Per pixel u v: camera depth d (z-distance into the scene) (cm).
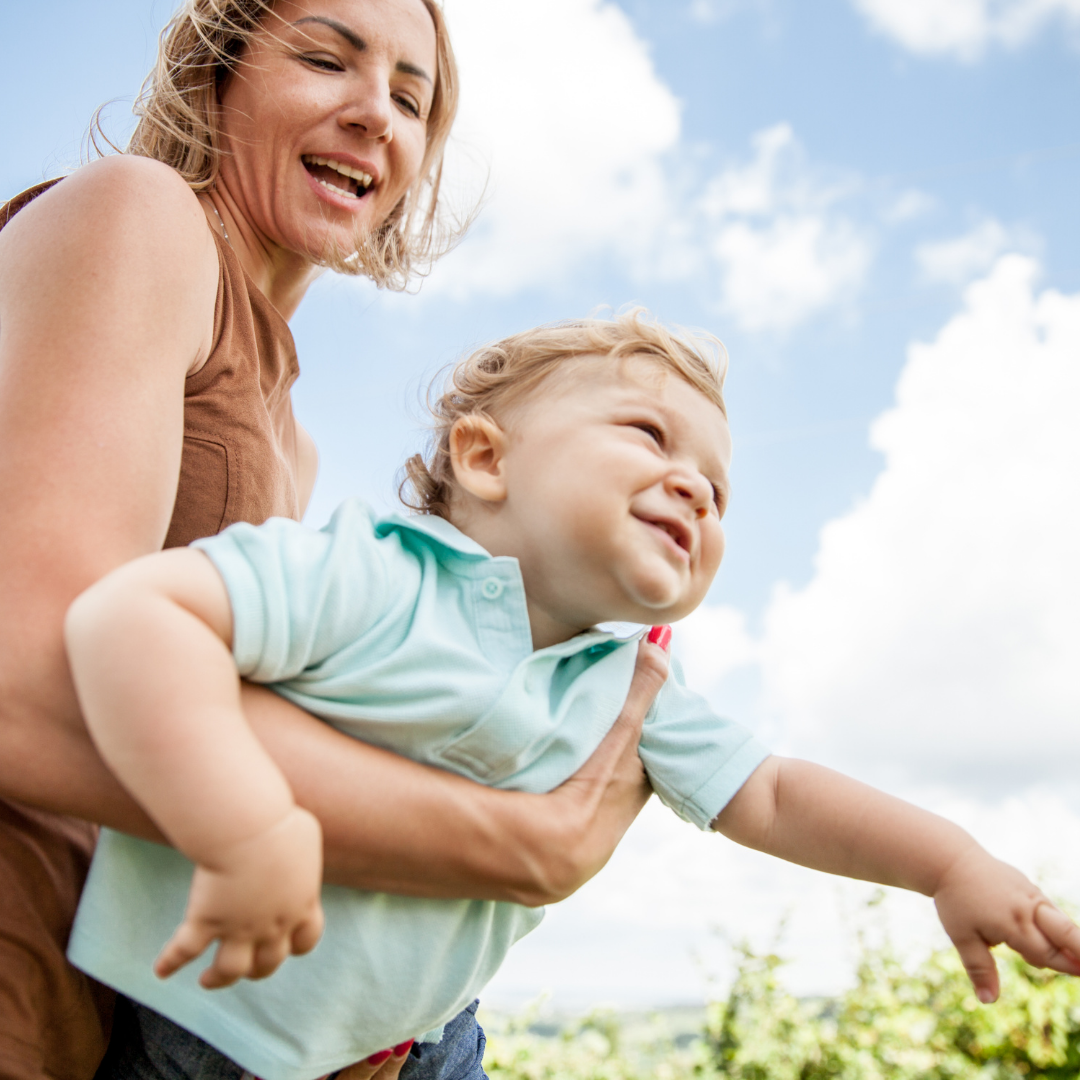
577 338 148
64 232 122
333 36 167
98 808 99
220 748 91
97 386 113
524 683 126
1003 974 484
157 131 167
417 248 225
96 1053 119
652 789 150
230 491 139
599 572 130
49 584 101
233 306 143
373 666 115
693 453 140
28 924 108
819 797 145
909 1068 464
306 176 167
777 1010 477
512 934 133
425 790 110
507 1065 464
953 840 137
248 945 90
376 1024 118
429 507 153
